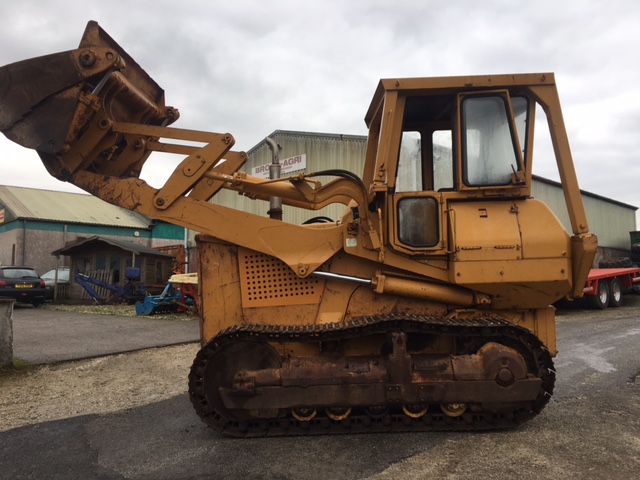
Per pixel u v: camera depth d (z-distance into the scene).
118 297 19.45
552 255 4.02
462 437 4.01
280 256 4.43
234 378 3.98
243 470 3.48
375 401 3.95
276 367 4.11
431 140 5.05
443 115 4.87
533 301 4.26
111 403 5.35
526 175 4.17
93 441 4.16
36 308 17.81
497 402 3.97
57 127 4.28
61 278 23.31
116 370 6.96
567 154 4.20
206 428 4.43
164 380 6.39
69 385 6.14
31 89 4.29
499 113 4.27
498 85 4.21
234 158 4.95
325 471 3.42
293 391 3.96
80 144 4.52
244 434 4.09
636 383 5.73
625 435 4.05
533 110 4.30
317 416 4.17
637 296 17.38
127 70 5.02
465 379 3.94
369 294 4.48
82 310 16.67
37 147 4.30
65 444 4.10
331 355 4.26
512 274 4.02
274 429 4.12
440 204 4.21
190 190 4.64
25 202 29.11
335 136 15.93
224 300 4.57
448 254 4.18
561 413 4.63
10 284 17.42
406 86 4.25
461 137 4.24
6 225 28.56
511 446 3.80
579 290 4.12
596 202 24.19
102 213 31.73
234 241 4.47
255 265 4.58
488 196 4.21
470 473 3.35
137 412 5.00
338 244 4.42
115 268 21.27
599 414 4.60
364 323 4.04
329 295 4.50
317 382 3.95
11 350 7.04
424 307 4.43
